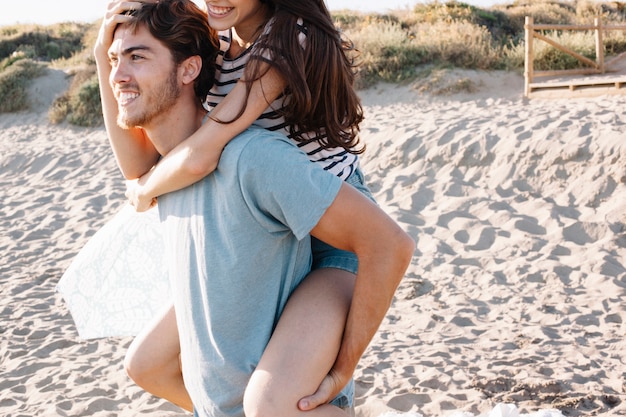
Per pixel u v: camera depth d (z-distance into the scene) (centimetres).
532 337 423
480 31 1623
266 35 165
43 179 1025
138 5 170
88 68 1666
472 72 1388
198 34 173
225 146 161
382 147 854
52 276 613
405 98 1331
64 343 455
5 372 417
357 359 167
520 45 1527
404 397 342
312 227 157
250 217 159
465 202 689
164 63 169
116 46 170
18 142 1446
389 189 757
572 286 512
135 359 202
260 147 156
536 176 716
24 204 886
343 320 167
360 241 159
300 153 162
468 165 767
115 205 834
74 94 1580
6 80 1727
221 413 167
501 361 383
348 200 158
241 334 164
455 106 1234
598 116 805
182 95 175
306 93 164
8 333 480
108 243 225
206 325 167
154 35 168
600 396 334
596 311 462
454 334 438
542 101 1156
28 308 529
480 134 797
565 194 677
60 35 2769
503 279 535
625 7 2467
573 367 372
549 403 331
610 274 526
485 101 1241
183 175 163
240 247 161
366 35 1573
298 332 162
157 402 353
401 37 1539
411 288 525
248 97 162
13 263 661
